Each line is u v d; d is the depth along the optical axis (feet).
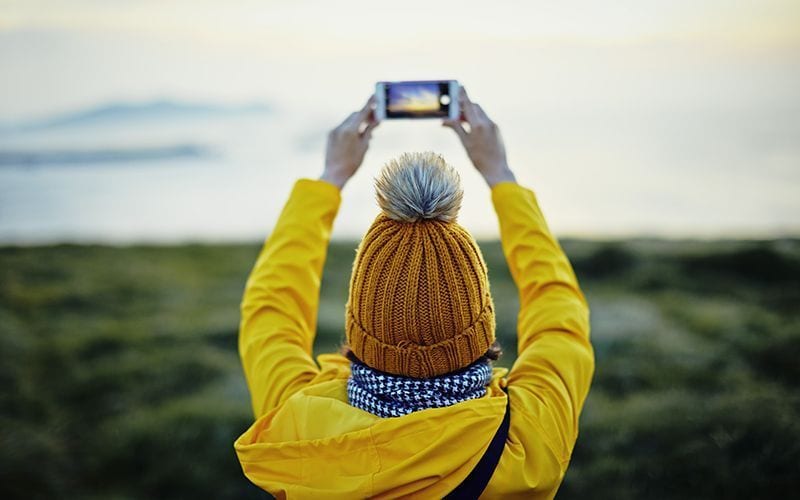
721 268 42.16
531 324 5.37
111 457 21.17
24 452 20.35
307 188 5.94
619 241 48.80
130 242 61.52
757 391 22.66
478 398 4.67
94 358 30.25
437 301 4.45
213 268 51.47
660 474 18.24
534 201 5.74
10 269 47.52
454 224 4.67
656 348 27.94
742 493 17.17
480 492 4.54
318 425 4.74
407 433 4.50
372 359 4.66
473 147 5.87
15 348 30.55
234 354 31.12
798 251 43.55
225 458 20.95
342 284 43.93
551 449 4.75
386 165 4.72
